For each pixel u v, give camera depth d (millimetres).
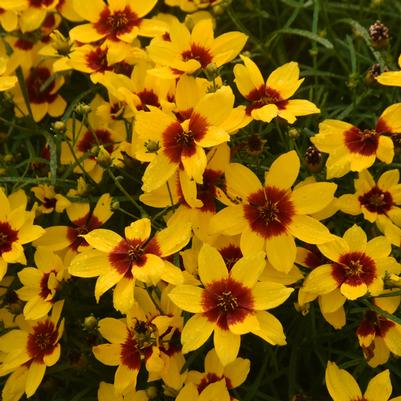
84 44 541
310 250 457
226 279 422
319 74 552
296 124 541
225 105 436
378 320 448
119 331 445
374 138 459
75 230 487
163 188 458
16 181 496
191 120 440
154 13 614
